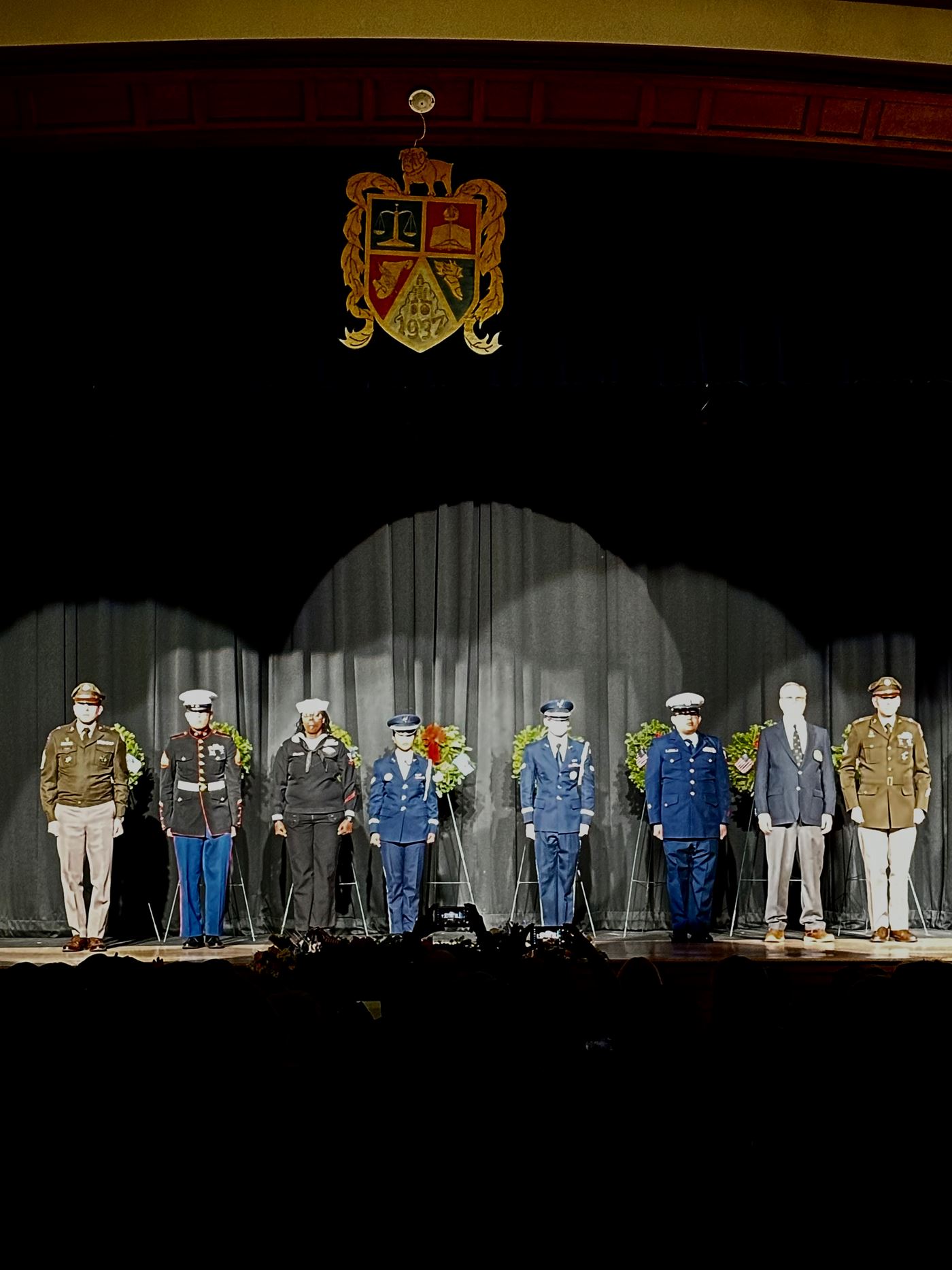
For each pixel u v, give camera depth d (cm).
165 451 929
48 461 926
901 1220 206
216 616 924
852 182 805
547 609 935
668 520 942
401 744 862
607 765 929
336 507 936
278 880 910
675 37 713
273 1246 204
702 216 805
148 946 831
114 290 790
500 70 713
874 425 927
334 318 783
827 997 277
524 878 918
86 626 925
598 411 915
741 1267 203
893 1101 220
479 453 941
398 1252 204
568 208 799
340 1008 301
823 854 849
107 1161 213
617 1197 210
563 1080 228
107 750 830
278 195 792
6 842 912
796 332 803
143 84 722
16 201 785
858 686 937
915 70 723
